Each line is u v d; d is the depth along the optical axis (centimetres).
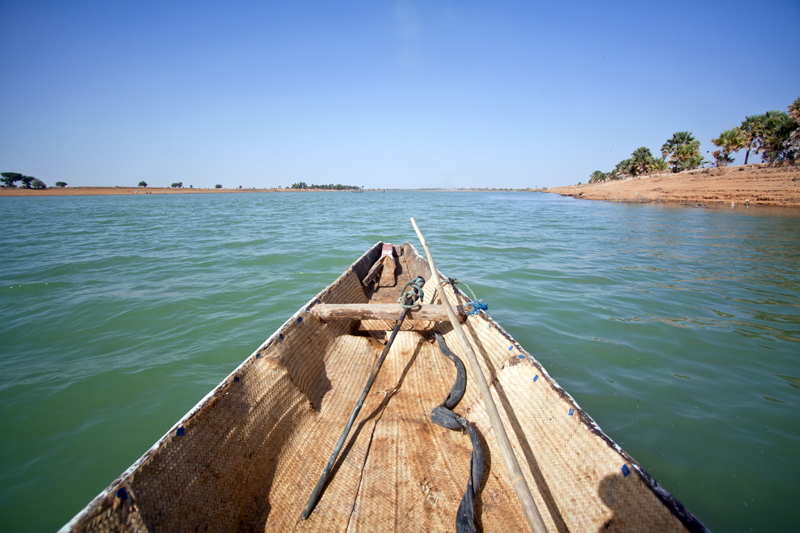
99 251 1319
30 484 329
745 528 274
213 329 638
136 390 462
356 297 616
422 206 4431
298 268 1077
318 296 474
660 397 422
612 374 470
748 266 1049
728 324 624
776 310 689
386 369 411
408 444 295
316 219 2644
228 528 221
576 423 245
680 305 720
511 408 299
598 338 570
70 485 329
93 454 364
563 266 1055
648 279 914
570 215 2819
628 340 562
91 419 411
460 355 410
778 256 1181
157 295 812
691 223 2061
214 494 224
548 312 680
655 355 517
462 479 263
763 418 387
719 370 480
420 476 265
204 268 1072
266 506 243
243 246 1446
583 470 225
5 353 555
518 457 266
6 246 1423
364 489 254
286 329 367
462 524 223
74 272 1023
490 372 353
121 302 765
